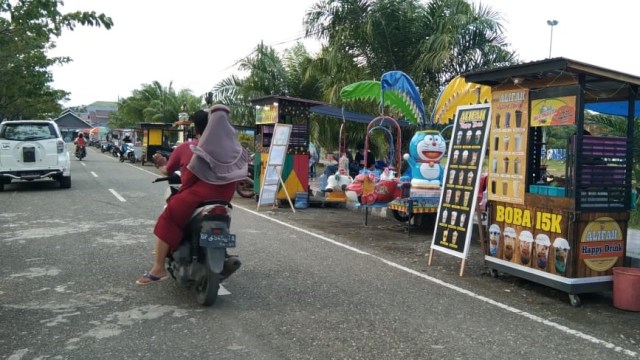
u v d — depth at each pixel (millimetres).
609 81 6027
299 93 19781
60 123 89250
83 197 12883
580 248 5645
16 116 31938
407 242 8797
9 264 6465
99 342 4199
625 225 5930
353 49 15961
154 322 4656
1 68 16938
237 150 5238
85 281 5805
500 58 14828
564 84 5793
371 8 15594
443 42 14211
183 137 26656
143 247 7445
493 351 4242
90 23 10875
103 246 7469
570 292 5586
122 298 5270
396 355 4102
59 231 8508
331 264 6949
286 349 4164
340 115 14711
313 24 16094
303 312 5023
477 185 6660
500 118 6551
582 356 4207
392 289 5902
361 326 4703
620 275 5520
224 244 4930
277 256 7277
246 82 20797
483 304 5492
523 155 6207
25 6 10617
